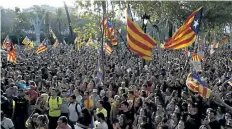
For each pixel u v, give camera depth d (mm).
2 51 41031
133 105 13023
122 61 35281
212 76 22578
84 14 30906
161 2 35938
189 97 13227
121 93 15133
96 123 11102
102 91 15492
